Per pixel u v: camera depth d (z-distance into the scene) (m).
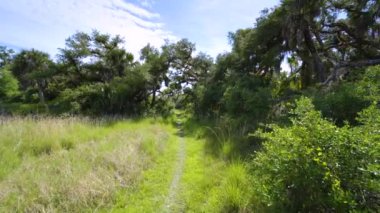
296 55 12.16
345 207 2.64
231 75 13.70
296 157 2.92
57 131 8.73
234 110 9.52
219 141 8.23
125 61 25.72
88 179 4.74
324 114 5.40
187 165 6.70
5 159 5.83
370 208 2.57
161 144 8.95
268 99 8.25
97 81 25.27
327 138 2.83
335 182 2.62
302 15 9.91
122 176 5.32
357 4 10.39
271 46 12.46
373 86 5.13
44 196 4.12
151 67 24.70
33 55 39.47
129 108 22.97
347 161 2.69
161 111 25.11
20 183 4.64
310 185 2.83
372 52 11.31
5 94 31.03
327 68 12.12
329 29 12.27
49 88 26.91
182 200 4.51
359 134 2.73
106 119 15.52
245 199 3.86
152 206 4.28
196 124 15.36
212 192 4.55
